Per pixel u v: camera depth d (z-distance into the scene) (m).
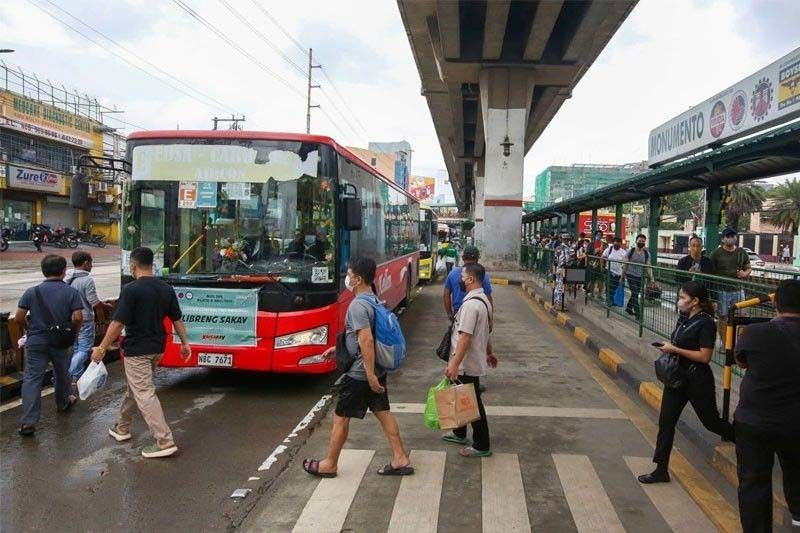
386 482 4.59
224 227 6.82
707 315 4.48
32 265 25.03
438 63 25.05
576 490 4.49
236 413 6.32
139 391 5.03
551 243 25.45
